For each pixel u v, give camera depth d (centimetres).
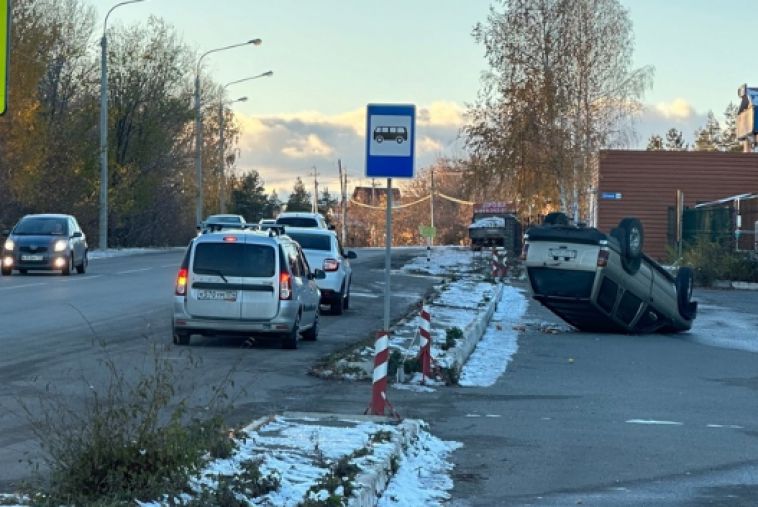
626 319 2250
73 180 5394
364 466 844
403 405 1290
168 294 2678
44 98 5447
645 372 1675
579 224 2381
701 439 1121
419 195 13388
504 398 1376
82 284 3002
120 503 628
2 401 1166
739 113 6600
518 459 1008
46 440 793
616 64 5181
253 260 1712
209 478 727
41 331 1847
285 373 1476
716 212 4316
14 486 779
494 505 838
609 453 1041
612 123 5262
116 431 708
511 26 5138
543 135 5088
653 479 934
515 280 4009
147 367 1434
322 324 2217
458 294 2947
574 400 1373
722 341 2214
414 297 2986
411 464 952
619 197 5575
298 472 809
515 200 5394
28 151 4553
